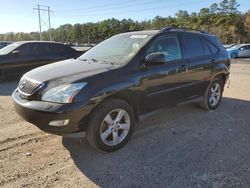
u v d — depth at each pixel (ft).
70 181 10.05
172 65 14.73
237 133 14.80
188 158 11.84
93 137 11.54
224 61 19.29
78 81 11.03
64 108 10.48
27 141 13.38
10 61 30.14
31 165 11.10
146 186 9.79
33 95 11.24
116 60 13.50
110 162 11.45
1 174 10.38
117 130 12.41
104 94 11.36
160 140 13.73
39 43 32.91
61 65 13.42
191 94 16.66
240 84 31.19
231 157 11.93
